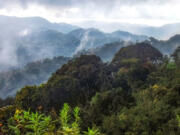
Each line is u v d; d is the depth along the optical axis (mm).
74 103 41906
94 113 13586
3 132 3725
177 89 13430
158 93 18844
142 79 55938
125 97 21188
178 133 6883
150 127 8305
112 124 10086
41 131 3213
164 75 46125
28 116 3393
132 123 9438
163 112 9422
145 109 10570
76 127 3355
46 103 39125
